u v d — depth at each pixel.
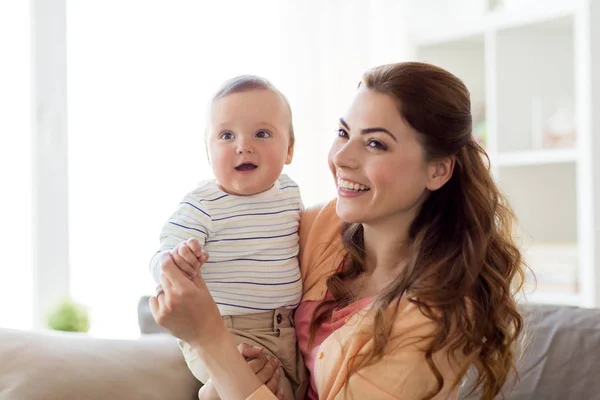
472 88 3.12
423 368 1.01
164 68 2.55
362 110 1.08
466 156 1.14
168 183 2.56
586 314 1.30
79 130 2.40
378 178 1.06
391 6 3.06
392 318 1.04
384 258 1.19
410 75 1.07
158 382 1.21
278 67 2.88
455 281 1.05
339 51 3.05
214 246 1.16
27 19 2.29
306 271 1.26
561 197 2.99
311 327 1.19
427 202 1.16
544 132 2.82
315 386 1.18
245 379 1.04
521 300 1.33
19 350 1.16
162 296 1.06
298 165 2.97
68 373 1.14
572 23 2.74
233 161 1.16
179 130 2.58
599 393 1.19
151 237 2.53
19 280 2.29
